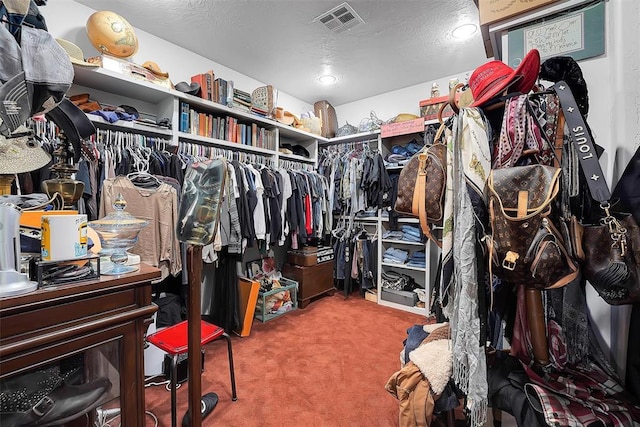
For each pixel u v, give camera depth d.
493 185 0.78
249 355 1.99
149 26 2.21
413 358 1.07
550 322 0.96
